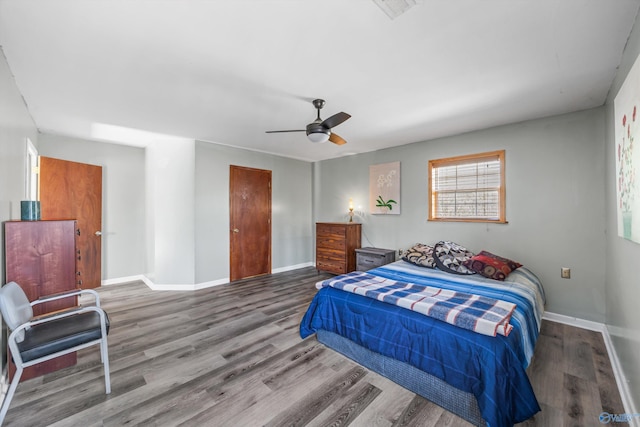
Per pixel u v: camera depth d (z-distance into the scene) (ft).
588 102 8.96
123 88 8.04
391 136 13.00
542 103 9.04
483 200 11.95
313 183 19.89
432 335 6.01
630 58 5.61
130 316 10.52
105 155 14.67
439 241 13.19
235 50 6.16
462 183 12.59
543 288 10.29
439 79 7.47
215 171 14.78
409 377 6.32
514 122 10.93
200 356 7.68
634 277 5.67
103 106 9.40
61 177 12.75
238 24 5.29
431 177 13.52
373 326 7.02
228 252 15.38
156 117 10.52
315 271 18.22
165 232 13.98
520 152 10.84
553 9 4.85
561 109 9.57
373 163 16.15
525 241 10.76
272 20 5.17
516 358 5.24
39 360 5.35
